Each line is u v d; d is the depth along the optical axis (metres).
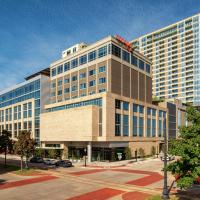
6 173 40.44
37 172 40.72
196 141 19.73
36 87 89.50
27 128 91.25
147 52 180.88
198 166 19.31
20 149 42.03
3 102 112.88
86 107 61.03
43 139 75.81
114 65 70.56
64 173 40.41
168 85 165.38
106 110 59.47
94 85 73.19
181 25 163.88
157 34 177.25
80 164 54.00
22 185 30.67
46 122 75.38
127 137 65.38
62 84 85.12
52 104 80.69
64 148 69.25
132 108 68.56
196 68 153.38
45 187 29.45
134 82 78.50
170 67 165.88
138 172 41.78
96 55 73.88
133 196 24.77
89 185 30.55
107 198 24.25
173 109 95.00
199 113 21.20
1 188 28.97
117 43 72.44
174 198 23.09
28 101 91.88
